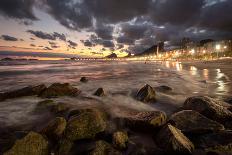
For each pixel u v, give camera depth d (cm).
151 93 1160
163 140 562
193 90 1484
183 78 2288
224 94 1307
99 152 497
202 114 782
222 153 512
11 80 2494
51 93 1255
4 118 849
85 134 590
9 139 520
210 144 557
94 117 638
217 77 2256
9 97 1199
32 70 4450
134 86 1767
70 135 578
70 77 2820
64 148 532
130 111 954
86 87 1739
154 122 662
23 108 991
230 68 3675
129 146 579
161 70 3909
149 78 2422
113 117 844
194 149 548
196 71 3278
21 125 772
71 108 991
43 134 571
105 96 1309
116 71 3966
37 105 1026
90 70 4412
